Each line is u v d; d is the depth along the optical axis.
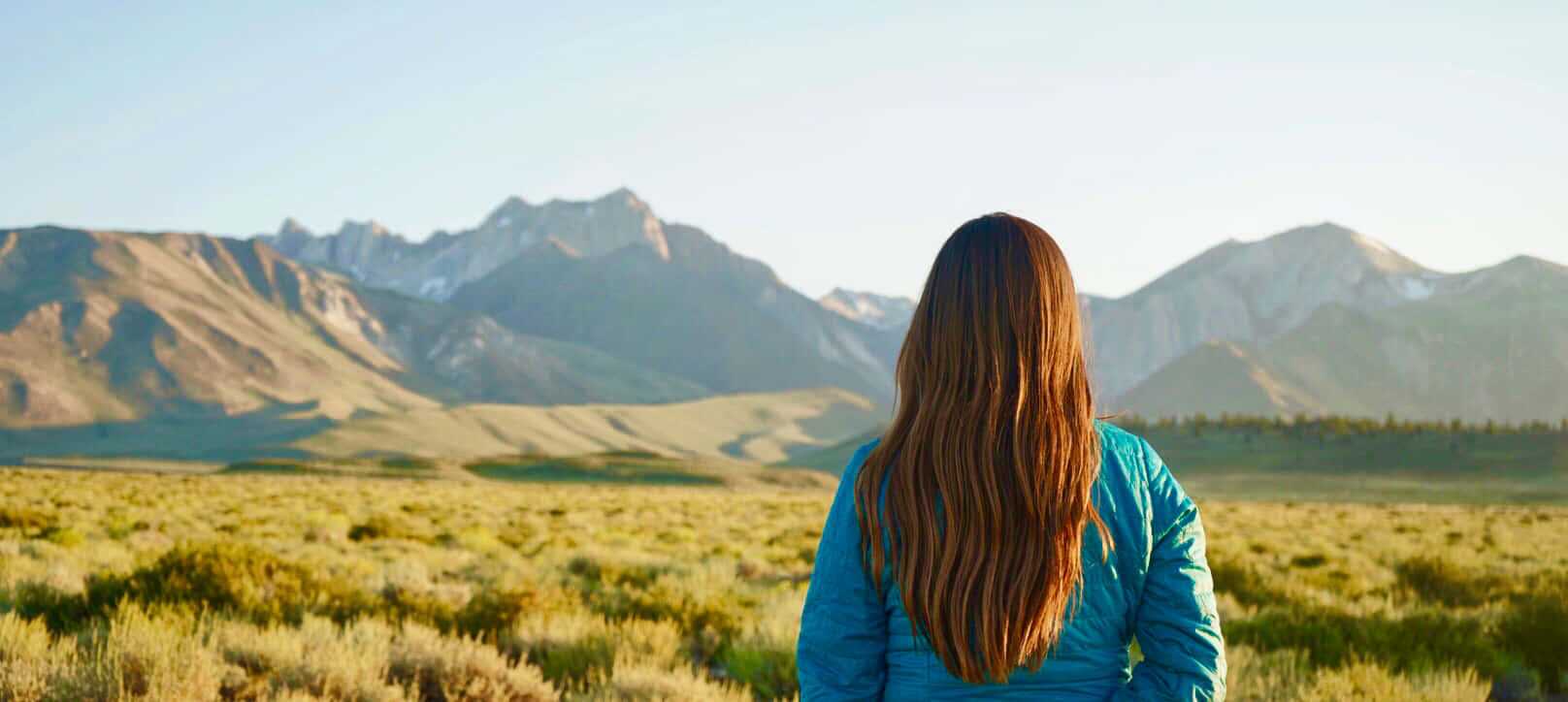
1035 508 1.68
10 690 5.25
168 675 5.52
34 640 6.16
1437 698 6.48
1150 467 1.83
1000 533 1.68
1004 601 1.66
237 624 7.20
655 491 92.31
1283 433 180.38
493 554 18.20
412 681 6.68
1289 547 24.55
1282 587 13.85
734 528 29.86
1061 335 1.78
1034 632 1.67
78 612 8.05
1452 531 34.50
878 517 1.78
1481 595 14.05
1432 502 115.50
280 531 20.83
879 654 1.82
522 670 6.80
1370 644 8.32
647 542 21.86
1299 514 53.03
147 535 18.09
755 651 7.86
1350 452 163.00
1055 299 1.80
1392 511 64.06
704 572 13.95
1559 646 8.23
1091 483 1.73
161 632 6.23
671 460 162.62
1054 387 1.76
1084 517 1.70
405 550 17.58
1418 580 15.35
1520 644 8.61
